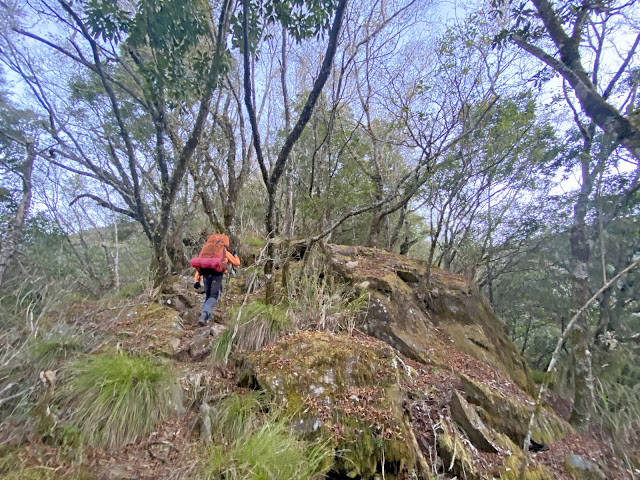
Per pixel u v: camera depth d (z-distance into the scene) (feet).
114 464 9.08
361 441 10.19
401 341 16.07
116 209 24.73
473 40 19.42
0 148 21.25
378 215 32.68
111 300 18.60
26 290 16.19
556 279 31.55
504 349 20.13
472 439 11.48
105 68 21.61
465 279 22.74
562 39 13.28
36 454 8.88
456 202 32.86
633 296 22.97
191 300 19.60
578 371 15.66
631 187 19.90
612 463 12.46
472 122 22.17
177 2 11.89
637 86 18.95
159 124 18.98
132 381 10.87
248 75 14.53
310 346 12.96
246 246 28.32
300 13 13.80
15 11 17.34
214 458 9.28
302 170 35.35
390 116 28.63
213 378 12.89
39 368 11.29
